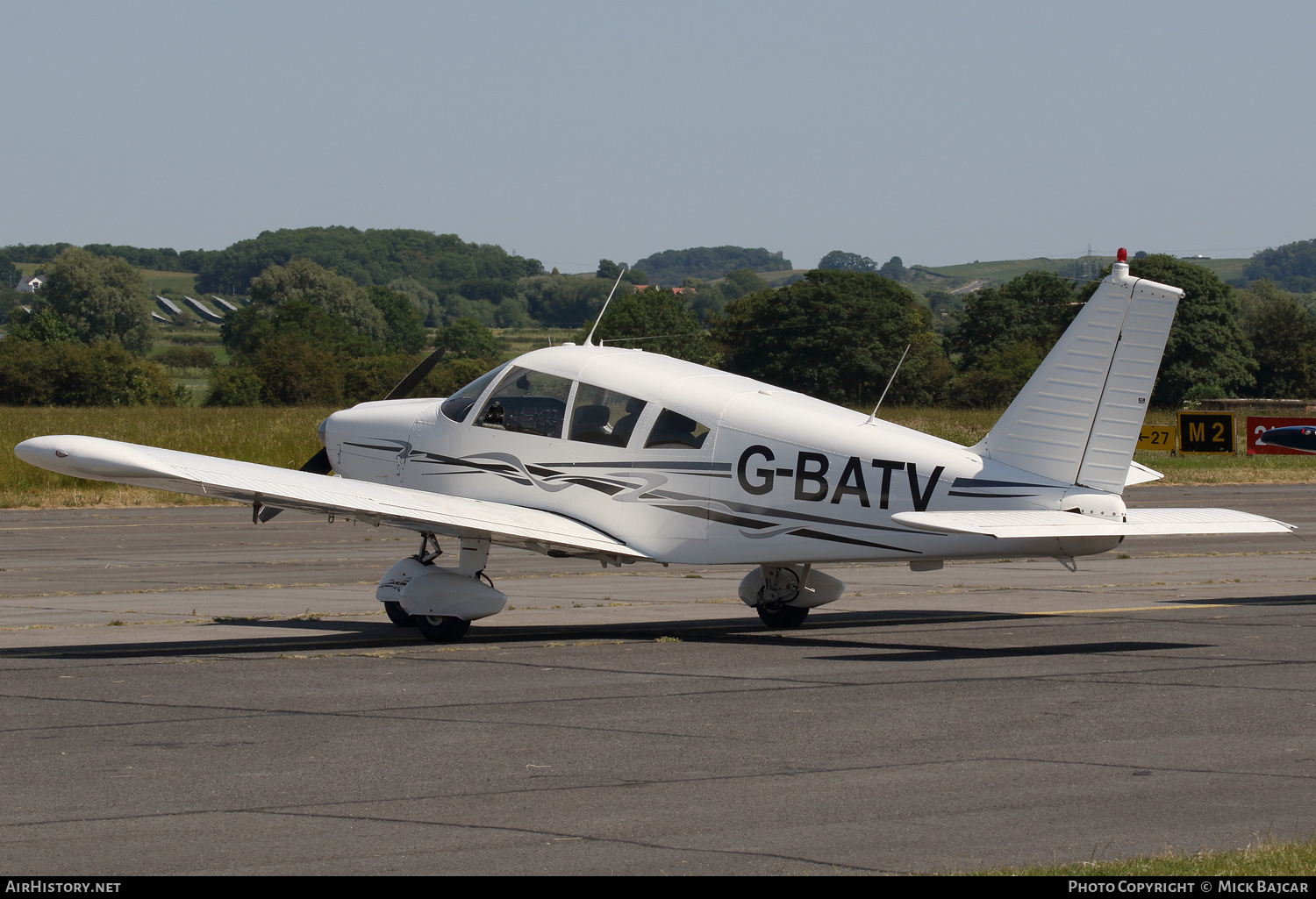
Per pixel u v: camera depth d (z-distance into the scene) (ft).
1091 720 66.23
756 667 81.82
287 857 44.96
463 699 71.46
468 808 50.75
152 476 81.15
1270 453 339.16
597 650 89.10
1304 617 106.32
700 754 59.11
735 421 94.27
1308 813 50.08
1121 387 85.97
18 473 237.25
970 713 67.87
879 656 86.84
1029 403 88.53
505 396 102.01
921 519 81.92
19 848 45.80
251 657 85.46
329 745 60.75
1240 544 176.45
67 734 62.69
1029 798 52.19
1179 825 48.57
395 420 107.34
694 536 95.14
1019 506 87.56
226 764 57.16
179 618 104.12
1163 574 140.77
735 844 46.44
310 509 95.61
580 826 48.49
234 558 149.69
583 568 142.41
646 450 96.27
